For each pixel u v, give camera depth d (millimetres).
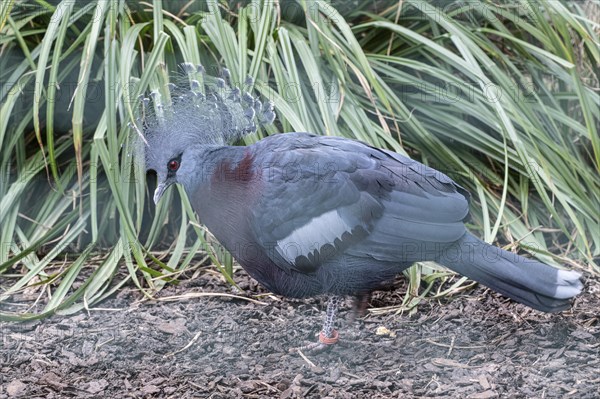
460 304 8195
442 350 7262
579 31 9555
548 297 6711
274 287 7375
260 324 7852
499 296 8305
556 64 10164
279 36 9445
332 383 6695
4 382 6633
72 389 6520
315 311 8164
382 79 10055
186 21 10086
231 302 8320
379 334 7645
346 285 7066
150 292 8453
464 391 6461
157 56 8836
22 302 8320
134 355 7156
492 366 6871
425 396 6414
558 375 6676
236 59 9102
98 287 8352
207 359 7133
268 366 7027
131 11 10312
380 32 10719
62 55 9258
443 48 9539
